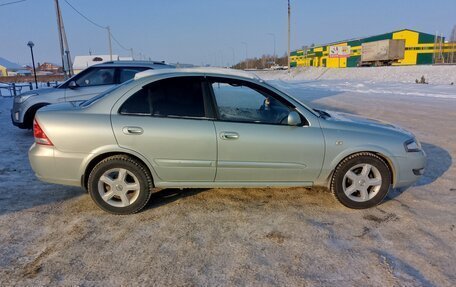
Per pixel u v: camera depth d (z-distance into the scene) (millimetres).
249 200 4277
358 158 3936
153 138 3666
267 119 3893
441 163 5930
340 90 23719
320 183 4043
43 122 3678
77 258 2990
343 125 4008
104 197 3775
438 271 2857
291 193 4516
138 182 3773
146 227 3557
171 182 3857
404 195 4504
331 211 3994
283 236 3408
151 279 2719
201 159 3764
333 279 2746
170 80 3803
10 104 14961
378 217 3854
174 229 3521
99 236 3363
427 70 35156
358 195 4086
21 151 6516
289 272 2830
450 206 4160
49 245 3193
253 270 2852
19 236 3342
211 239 3332
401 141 4020
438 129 8891
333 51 68000
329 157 3910
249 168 3852
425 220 3783
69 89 7719
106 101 3746
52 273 2777
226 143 3750
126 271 2814
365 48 55031
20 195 4340
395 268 2896
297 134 3852
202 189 4613
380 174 3996
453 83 28000
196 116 3764
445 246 3248
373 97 18141
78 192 4457
